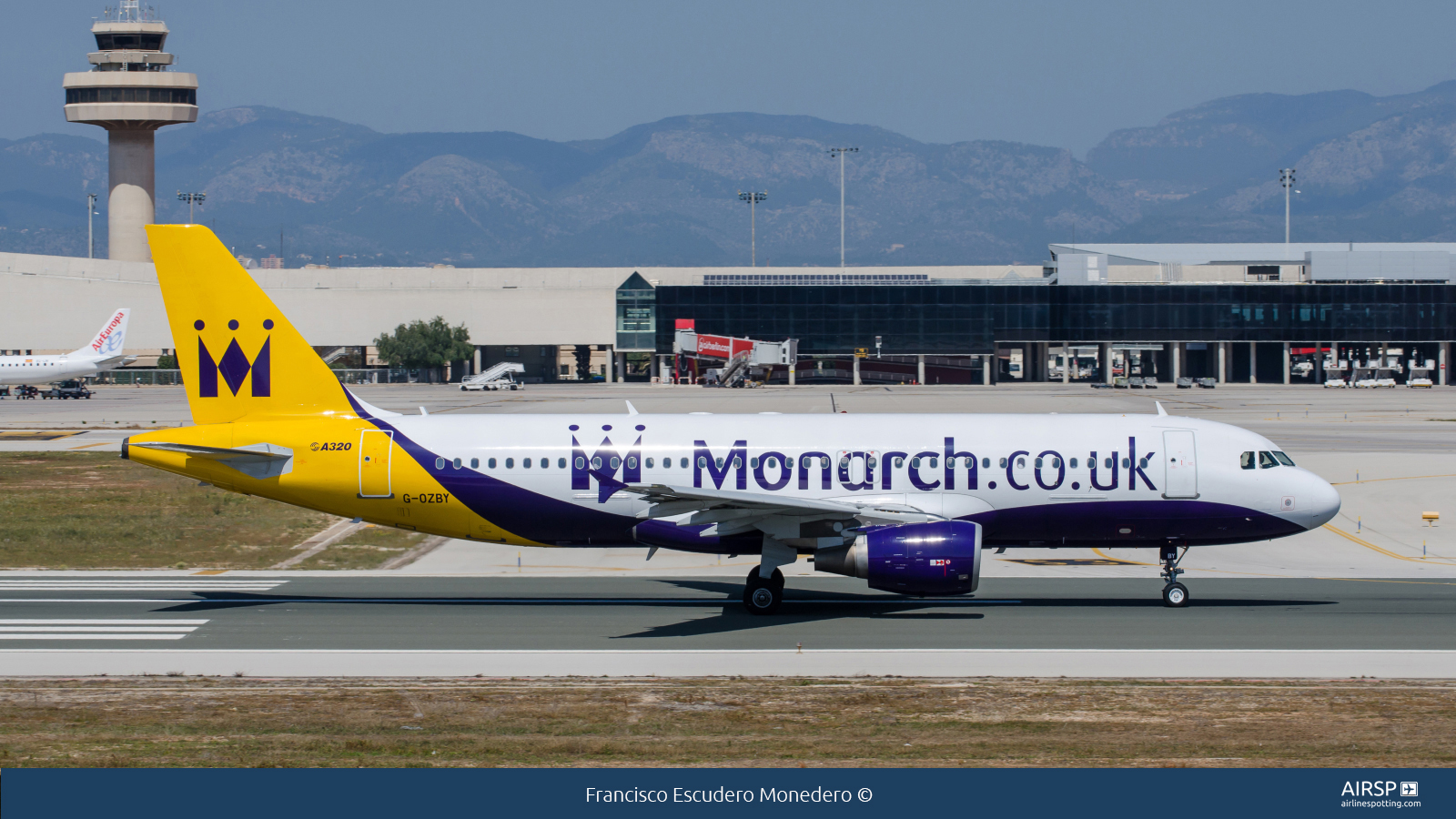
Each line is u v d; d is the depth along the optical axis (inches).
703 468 4840.1
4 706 3420.3
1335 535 6914.4
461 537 4963.1
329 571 5738.2
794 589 5255.9
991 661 3949.3
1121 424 4921.3
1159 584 5398.6
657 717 3329.2
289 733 3189.0
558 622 4554.6
